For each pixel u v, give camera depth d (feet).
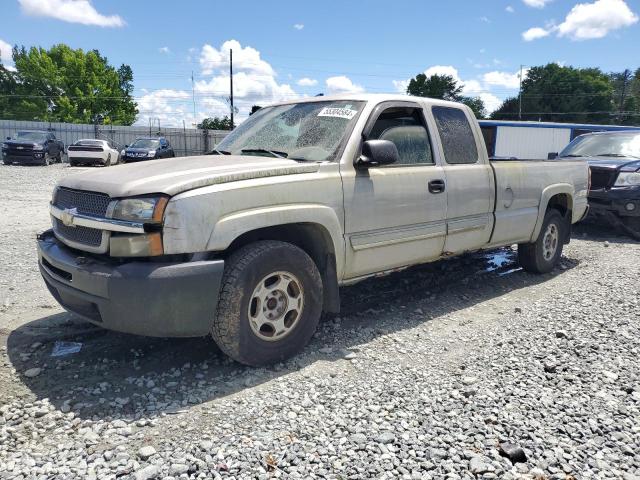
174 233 10.46
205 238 10.74
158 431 9.34
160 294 10.38
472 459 8.56
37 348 12.96
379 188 13.88
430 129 15.81
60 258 11.71
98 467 8.29
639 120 269.85
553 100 268.41
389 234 14.32
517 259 22.11
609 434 9.38
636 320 15.15
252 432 9.29
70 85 223.10
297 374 11.73
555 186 20.49
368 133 13.97
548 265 21.12
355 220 13.42
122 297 10.40
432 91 265.54
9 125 124.36
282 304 12.12
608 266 22.27
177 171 11.55
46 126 125.70
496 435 9.29
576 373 11.73
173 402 10.37
